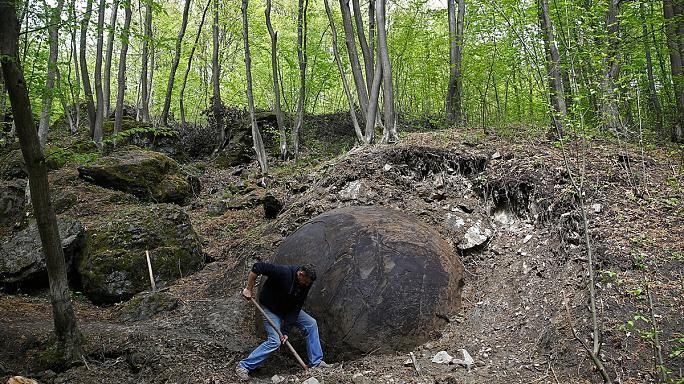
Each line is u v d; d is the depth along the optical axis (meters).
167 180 11.59
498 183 7.01
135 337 5.69
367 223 5.63
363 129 14.43
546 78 6.66
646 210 5.80
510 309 5.43
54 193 10.05
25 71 7.73
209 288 7.48
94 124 12.62
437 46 11.48
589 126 6.74
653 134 8.40
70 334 5.32
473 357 4.85
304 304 5.29
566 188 6.29
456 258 6.06
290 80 15.78
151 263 7.86
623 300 4.66
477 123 9.95
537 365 4.44
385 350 5.01
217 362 5.28
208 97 22.48
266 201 9.34
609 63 7.41
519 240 6.40
